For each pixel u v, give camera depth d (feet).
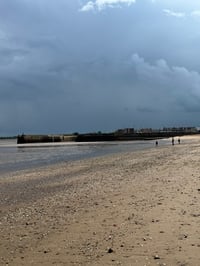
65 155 240.12
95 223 45.29
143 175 92.48
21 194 80.94
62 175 116.67
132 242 36.47
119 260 32.07
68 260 33.04
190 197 55.93
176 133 636.48
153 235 38.11
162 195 59.77
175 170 96.68
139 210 49.98
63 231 42.88
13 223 49.73
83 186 84.94
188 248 33.73
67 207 58.54
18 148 404.36
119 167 127.54
